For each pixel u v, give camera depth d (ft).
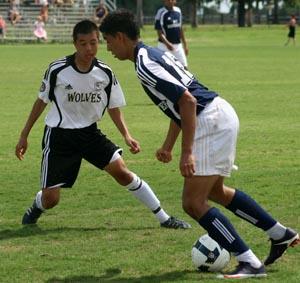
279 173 71.87
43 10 368.89
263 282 41.11
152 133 97.14
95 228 52.85
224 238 41.75
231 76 181.98
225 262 42.96
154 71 40.04
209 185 41.65
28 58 246.68
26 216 53.98
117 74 188.55
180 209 58.23
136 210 57.98
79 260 45.39
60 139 51.78
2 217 56.24
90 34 50.31
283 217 55.36
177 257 45.83
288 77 179.63
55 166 52.01
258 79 173.88
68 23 376.68
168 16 140.36
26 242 49.55
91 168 74.18
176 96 39.81
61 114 51.78
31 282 41.52
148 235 50.90
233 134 41.78
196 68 207.31
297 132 97.71
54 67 51.42
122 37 41.34
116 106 53.42
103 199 61.62
